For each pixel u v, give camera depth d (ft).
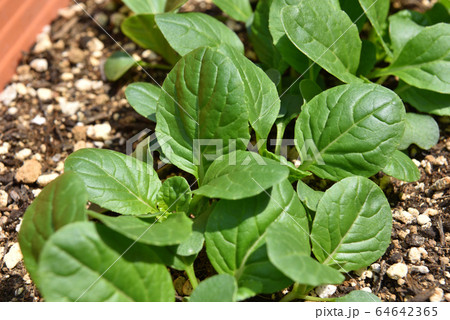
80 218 1.16
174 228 1.20
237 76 1.27
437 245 1.35
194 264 1.35
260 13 1.53
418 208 1.40
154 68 1.67
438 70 1.42
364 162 1.31
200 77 1.29
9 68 1.65
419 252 1.34
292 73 1.55
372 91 1.32
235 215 1.25
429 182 1.43
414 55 1.45
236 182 1.21
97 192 1.29
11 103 1.61
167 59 1.63
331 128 1.33
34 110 1.60
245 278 1.23
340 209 1.28
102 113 1.60
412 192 1.42
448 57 1.42
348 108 1.32
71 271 1.14
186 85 1.30
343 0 1.47
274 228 1.18
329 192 1.28
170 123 1.32
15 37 1.66
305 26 1.35
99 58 1.70
